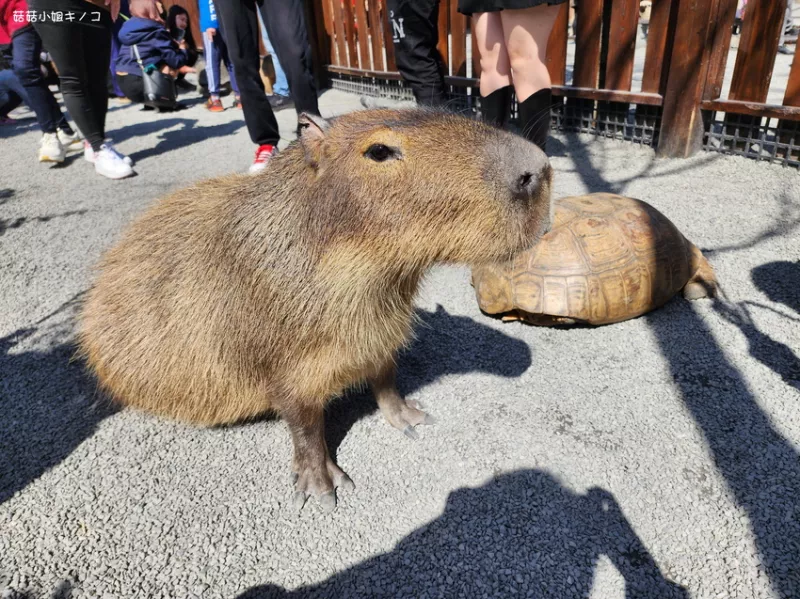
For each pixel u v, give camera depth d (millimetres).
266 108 1698
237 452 868
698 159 1693
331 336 702
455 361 1019
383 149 603
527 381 954
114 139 2490
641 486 755
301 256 676
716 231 1322
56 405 973
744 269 1179
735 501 725
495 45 1500
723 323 1036
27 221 1643
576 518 722
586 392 918
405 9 1596
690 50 1581
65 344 1120
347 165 626
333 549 713
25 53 1910
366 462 833
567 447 819
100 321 881
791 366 925
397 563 689
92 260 1406
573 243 1015
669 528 702
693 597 631
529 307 1010
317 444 779
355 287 676
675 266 1043
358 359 748
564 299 994
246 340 743
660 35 1684
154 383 854
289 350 715
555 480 772
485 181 588
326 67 3082
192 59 3512
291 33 1536
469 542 705
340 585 671
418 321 951
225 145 2289
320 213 653
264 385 777
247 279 716
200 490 804
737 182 1532
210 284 758
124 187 1868
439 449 839
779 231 1292
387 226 624
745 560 659
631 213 1067
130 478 827
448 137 602
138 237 864
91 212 1686
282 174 713
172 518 763
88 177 1985
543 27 1376
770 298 1087
